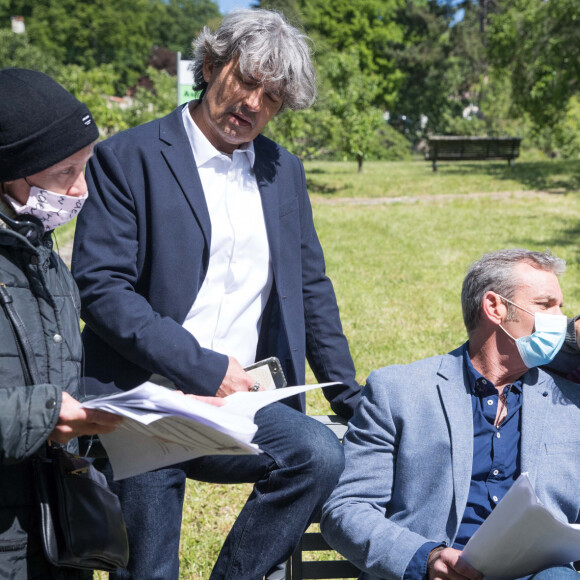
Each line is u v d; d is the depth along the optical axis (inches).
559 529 82.0
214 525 160.9
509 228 583.2
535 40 1087.0
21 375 71.8
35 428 67.9
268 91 98.2
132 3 2815.0
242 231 103.0
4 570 71.4
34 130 71.1
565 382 103.5
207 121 101.0
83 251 95.6
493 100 2058.3
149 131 101.3
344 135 933.2
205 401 81.4
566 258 462.9
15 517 72.6
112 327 91.8
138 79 2839.6
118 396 71.2
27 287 73.9
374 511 99.2
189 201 99.0
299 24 104.5
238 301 103.4
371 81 948.6
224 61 98.0
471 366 102.3
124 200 97.9
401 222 626.5
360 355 273.6
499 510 83.6
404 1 2410.2
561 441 99.5
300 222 111.7
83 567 76.8
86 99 921.5
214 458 95.3
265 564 90.5
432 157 1105.4
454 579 89.0
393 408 102.6
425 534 98.5
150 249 98.9
